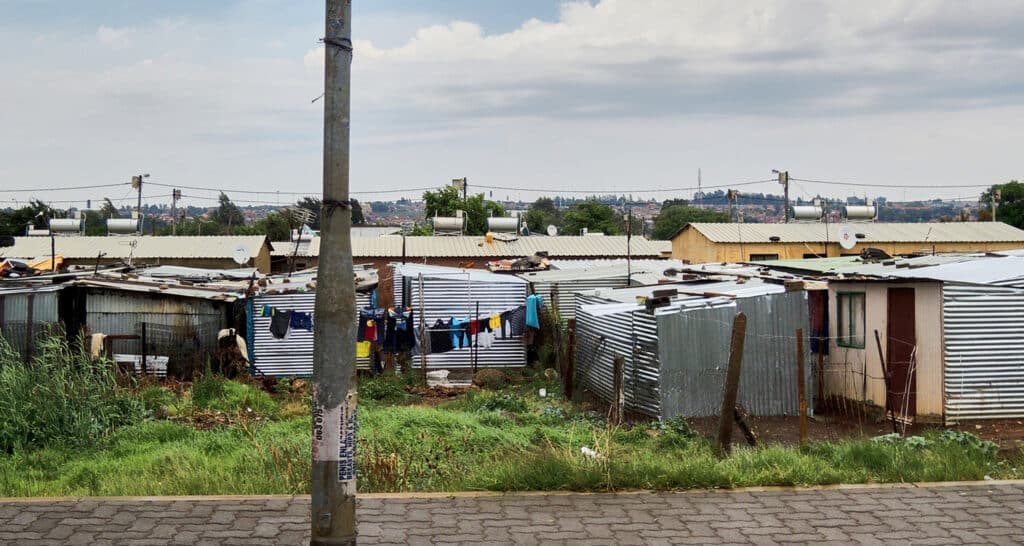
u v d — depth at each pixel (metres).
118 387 16.05
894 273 16.78
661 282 22.67
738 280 21.66
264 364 23.23
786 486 8.84
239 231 75.88
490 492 8.62
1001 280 15.46
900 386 16.11
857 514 7.95
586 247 44.16
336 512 6.18
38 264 38.16
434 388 21.69
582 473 8.76
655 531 7.48
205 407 17.03
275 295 23.27
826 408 17.25
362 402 19.34
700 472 8.88
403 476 9.41
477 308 23.83
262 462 10.40
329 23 6.09
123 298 22.06
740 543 7.21
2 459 11.65
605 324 18.53
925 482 9.08
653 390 15.68
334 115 6.08
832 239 42.53
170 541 7.20
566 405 18.00
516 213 52.56
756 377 16.11
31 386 13.05
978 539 7.31
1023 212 60.84
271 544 7.15
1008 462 11.40
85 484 10.13
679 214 82.50
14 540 7.19
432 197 63.91
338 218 6.13
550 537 7.33
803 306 16.47
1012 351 15.40
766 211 139.12
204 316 22.14
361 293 24.58
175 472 10.20
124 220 46.97
